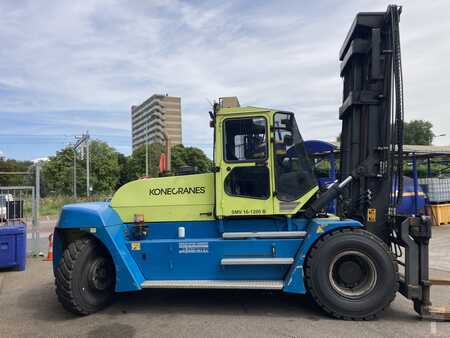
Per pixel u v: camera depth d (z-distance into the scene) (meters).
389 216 5.25
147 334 4.39
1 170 60.91
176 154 41.34
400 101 5.08
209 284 4.89
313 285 4.74
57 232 5.63
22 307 5.53
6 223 8.32
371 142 5.33
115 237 5.14
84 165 55.03
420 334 4.22
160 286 4.97
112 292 5.39
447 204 15.39
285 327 4.48
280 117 5.15
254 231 5.16
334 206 5.61
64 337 4.37
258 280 5.00
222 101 5.32
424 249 4.68
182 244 5.15
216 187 5.14
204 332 4.39
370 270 4.71
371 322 4.61
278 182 5.07
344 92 6.05
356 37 5.47
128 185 5.59
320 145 6.71
